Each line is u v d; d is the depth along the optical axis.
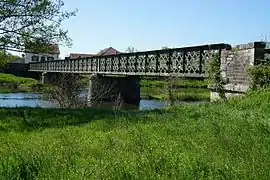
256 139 7.25
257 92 13.66
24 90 54.38
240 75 15.25
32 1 17.67
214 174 4.83
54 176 4.98
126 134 8.70
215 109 12.85
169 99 26.34
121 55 34.31
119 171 5.03
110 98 39.53
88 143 7.82
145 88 56.69
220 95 16.38
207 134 8.29
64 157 5.97
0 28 17.66
